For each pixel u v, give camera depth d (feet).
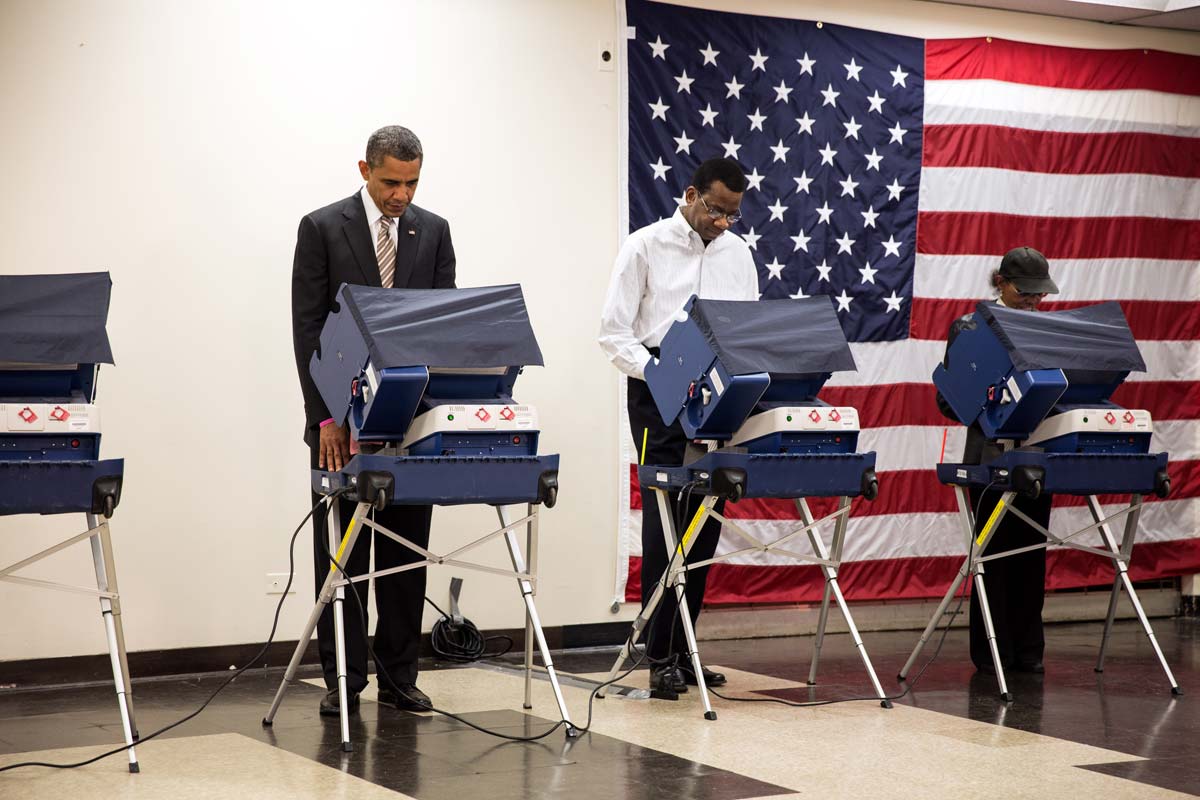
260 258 16.84
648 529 14.74
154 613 16.17
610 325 14.66
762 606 20.15
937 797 10.11
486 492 11.66
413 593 13.52
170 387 16.31
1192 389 23.13
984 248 21.48
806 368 13.03
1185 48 23.27
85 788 10.18
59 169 15.74
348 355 11.86
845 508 14.19
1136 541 22.76
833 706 14.03
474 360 11.74
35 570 15.53
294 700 14.32
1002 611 16.62
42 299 11.53
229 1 16.71
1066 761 11.41
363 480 11.25
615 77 19.11
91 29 15.93
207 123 16.56
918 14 21.27
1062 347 14.94
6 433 10.78
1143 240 22.66
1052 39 22.27
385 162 12.67
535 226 18.54
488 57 18.26
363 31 17.48
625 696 14.48
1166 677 16.29
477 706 13.85
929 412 21.11
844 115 20.56
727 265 15.10
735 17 19.83
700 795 10.05
